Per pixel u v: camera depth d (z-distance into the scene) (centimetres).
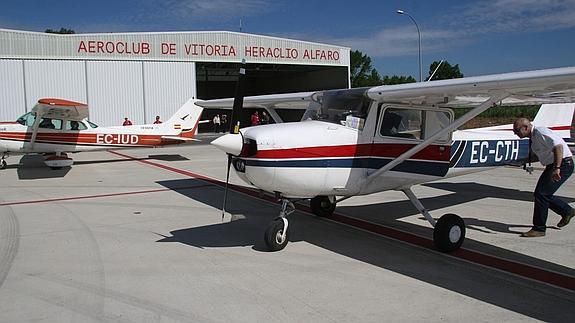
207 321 326
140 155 1631
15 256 484
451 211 679
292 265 448
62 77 2350
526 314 333
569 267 433
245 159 462
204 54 2684
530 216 639
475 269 434
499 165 680
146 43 2528
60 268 443
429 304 352
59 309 348
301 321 324
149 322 324
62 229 601
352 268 439
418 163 551
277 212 699
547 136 510
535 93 477
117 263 458
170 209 726
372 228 595
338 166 491
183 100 2648
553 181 516
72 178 1079
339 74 3259
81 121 1316
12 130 1222
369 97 504
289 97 672
